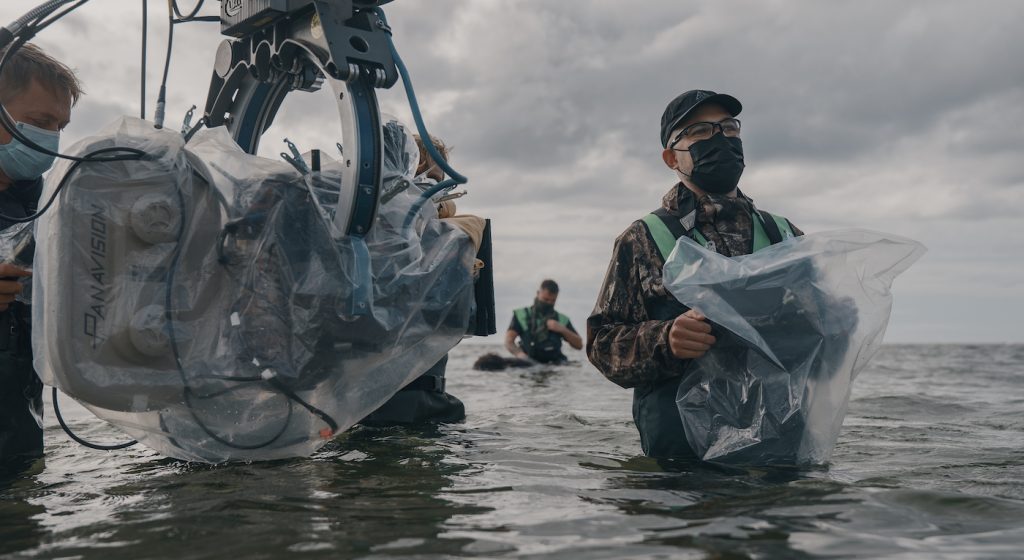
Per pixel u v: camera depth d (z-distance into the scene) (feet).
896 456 7.85
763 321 7.03
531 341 28.32
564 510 5.25
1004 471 6.89
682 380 7.57
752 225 8.21
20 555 4.28
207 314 5.98
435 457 7.44
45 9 6.87
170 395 5.95
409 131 8.32
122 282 5.69
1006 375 25.91
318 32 6.76
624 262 8.34
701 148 8.15
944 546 4.33
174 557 4.18
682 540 4.47
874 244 7.16
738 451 7.18
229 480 6.28
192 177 6.00
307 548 4.32
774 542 4.42
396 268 6.64
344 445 8.14
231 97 8.45
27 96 7.34
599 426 10.34
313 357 6.22
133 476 6.55
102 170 5.70
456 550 4.27
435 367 10.32
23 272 6.34
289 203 6.26
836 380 7.03
